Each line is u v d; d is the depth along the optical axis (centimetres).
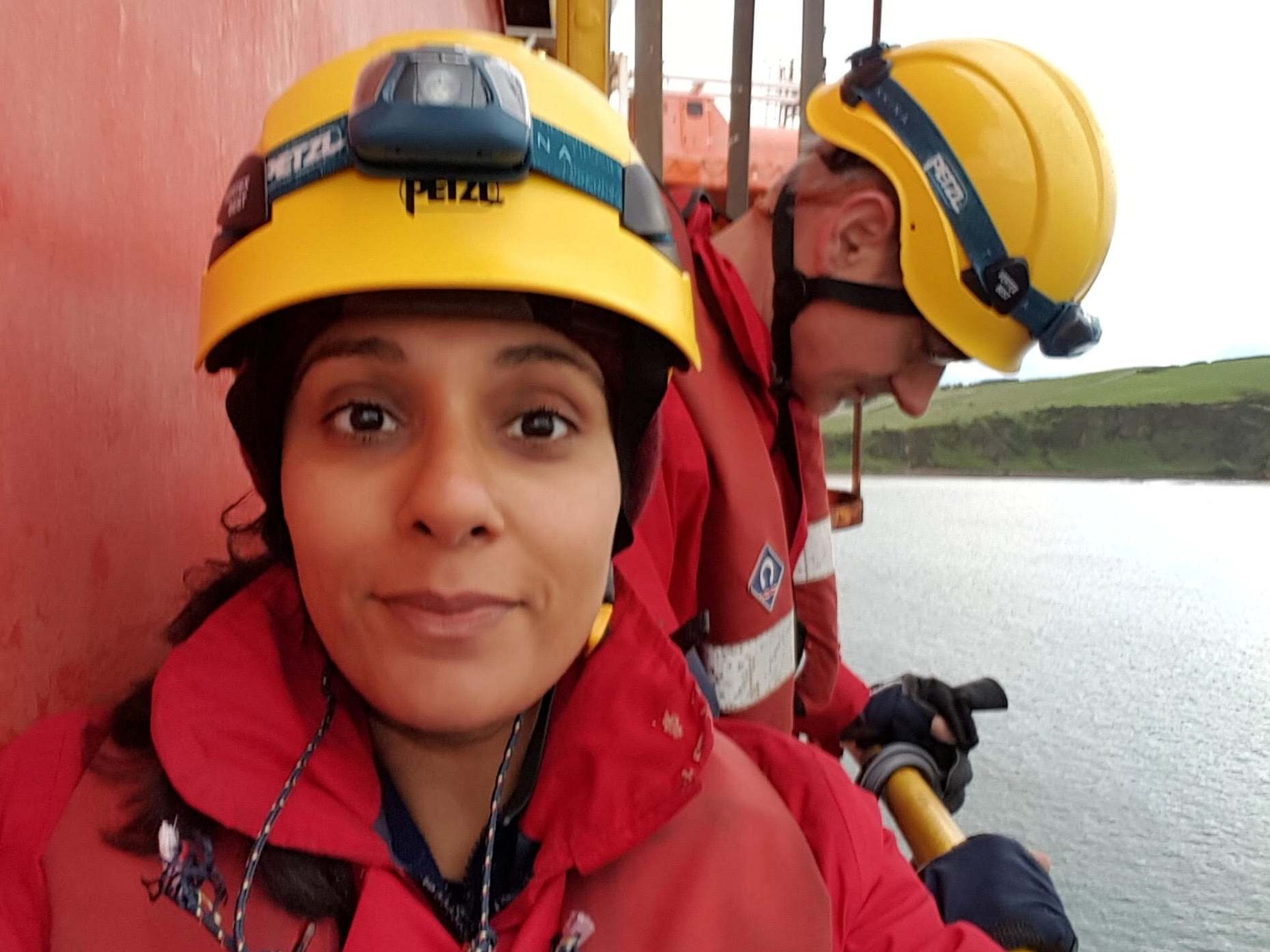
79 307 64
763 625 110
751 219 126
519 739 60
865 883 65
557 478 51
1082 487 151
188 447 83
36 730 58
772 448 123
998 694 121
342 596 50
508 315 49
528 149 48
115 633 70
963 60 111
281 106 55
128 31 69
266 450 60
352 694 59
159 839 51
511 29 264
